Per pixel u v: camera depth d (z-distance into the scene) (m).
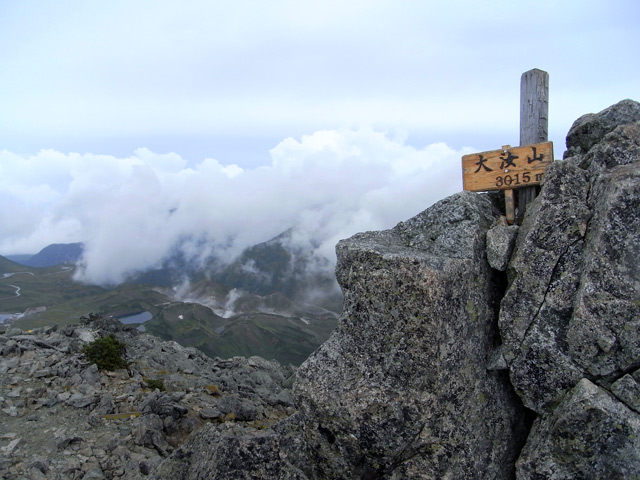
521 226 2.17
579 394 1.80
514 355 2.01
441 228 2.32
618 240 1.80
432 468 1.98
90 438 3.33
